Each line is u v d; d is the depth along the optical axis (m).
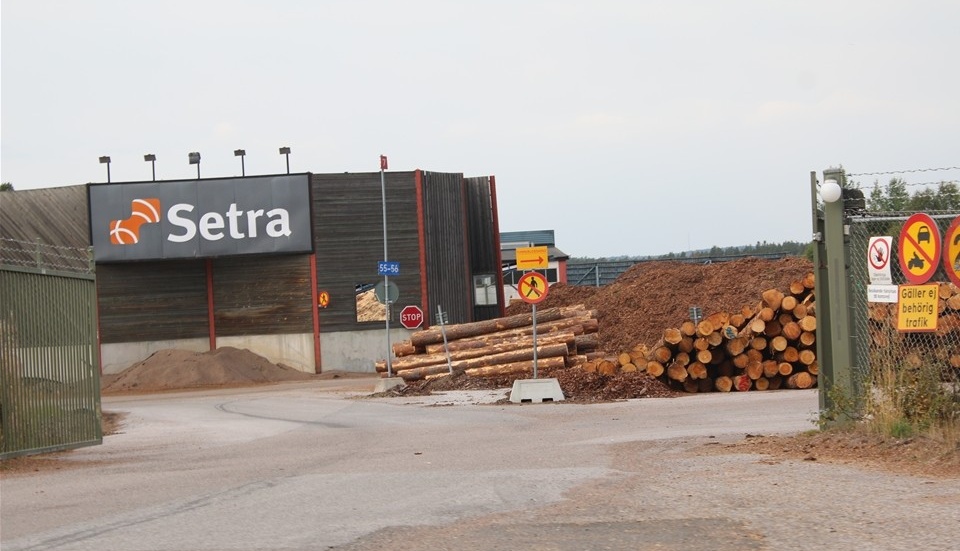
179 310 43.56
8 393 14.22
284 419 22.00
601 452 13.25
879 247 12.20
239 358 42.38
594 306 47.59
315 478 11.58
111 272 43.44
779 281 44.50
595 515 8.62
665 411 19.84
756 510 8.51
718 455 12.15
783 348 24.78
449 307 45.41
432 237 44.91
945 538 7.19
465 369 28.69
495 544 7.62
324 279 43.72
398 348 30.98
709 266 48.53
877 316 13.34
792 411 18.55
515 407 22.36
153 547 7.87
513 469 11.84
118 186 42.91
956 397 12.34
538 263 24.31
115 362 43.25
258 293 43.78
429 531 8.20
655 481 10.36
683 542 7.45
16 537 8.41
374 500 9.82
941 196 13.03
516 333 30.05
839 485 9.53
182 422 22.45
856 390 12.98
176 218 42.94
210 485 11.28
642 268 51.16
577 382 24.59
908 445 11.29
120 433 19.98
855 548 7.04
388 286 31.14
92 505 10.09
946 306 18.44
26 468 13.62
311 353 43.62
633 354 25.61
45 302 15.05
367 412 22.84
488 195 47.84
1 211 43.31
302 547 7.70
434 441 15.83
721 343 24.91
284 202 43.31
